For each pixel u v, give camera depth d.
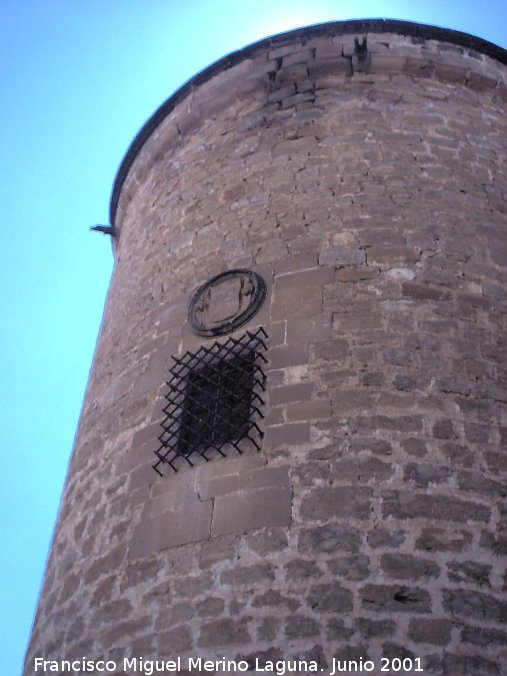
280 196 7.89
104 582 5.86
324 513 5.33
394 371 6.05
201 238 8.08
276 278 7.03
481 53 9.62
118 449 6.77
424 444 5.62
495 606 4.92
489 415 5.88
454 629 4.79
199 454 6.09
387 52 9.09
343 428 5.75
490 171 8.22
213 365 6.60
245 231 7.74
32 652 6.28
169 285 7.92
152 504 6.00
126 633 5.42
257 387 6.23
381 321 6.39
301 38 9.43
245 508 5.55
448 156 8.16
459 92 9.11
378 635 4.77
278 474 5.63
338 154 8.09
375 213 7.37
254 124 8.99
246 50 9.70
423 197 7.58
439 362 6.14
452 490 5.40
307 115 8.70
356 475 5.48
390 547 5.12
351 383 6.01
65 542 6.73
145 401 6.88
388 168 7.86
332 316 6.50
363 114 8.52
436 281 6.75
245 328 6.75
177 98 10.28
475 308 6.63
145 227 9.30
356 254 6.98
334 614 4.89
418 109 8.66
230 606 5.13
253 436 5.93
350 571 5.05
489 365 6.22
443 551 5.11
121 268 9.46
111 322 8.66
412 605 4.88
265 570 5.19
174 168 9.58
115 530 6.13
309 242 7.24
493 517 5.31
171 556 5.58
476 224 7.45
